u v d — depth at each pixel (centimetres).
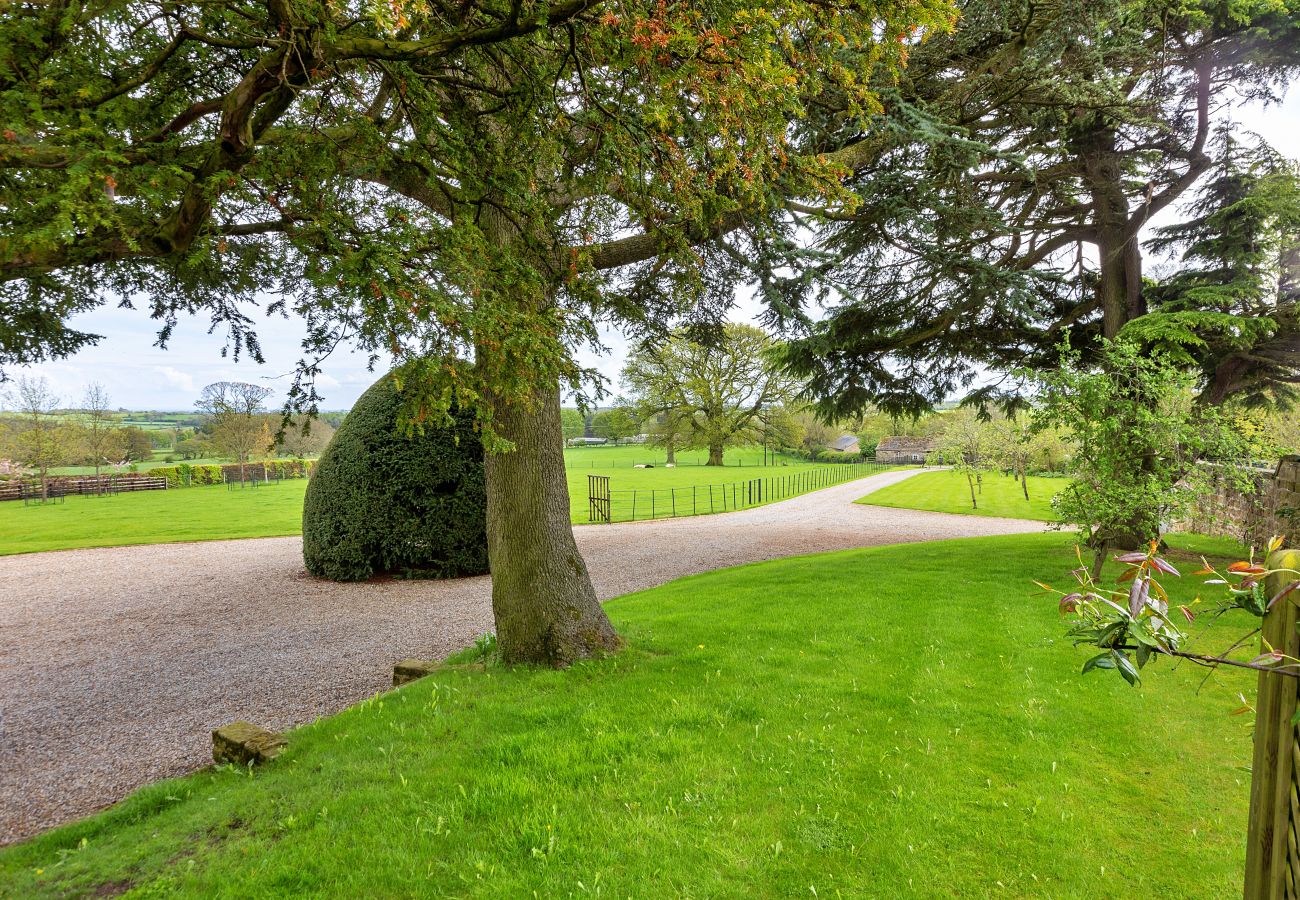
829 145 632
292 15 246
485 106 418
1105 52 647
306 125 353
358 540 1023
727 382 4138
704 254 665
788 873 265
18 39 232
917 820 301
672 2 289
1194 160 910
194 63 325
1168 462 771
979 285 697
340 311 339
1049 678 491
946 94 637
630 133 377
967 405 1251
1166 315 850
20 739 472
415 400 332
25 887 262
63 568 1186
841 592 804
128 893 256
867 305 967
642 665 513
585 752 368
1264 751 167
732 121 330
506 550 530
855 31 375
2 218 238
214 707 530
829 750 369
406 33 286
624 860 273
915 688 466
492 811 310
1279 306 891
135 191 242
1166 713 429
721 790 327
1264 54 771
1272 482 1104
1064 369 765
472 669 522
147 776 415
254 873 266
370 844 286
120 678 602
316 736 410
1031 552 1132
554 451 542
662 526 1858
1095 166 916
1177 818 307
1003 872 266
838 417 1223
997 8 590
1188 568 945
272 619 811
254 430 3819
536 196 430
